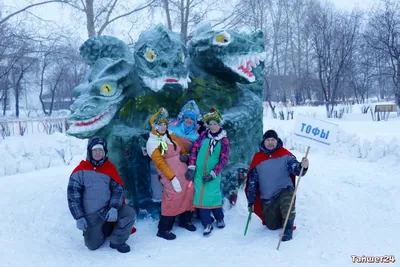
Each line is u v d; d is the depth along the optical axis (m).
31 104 48.78
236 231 4.21
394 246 3.67
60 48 16.84
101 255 3.73
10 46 17.00
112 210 3.64
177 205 4.05
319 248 3.69
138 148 4.55
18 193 5.79
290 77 37.72
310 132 3.90
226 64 4.81
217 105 5.15
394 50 19.58
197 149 4.22
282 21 37.19
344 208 4.77
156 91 4.31
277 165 4.05
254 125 5.55
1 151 10.82
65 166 8.41
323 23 23.00
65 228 4.50
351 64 24.95
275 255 3.55
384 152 7.36
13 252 3.80
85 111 4.16
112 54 5.47
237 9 15.96
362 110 21.05
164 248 3.82
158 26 4.49
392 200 4.86
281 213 3.97
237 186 4.90
